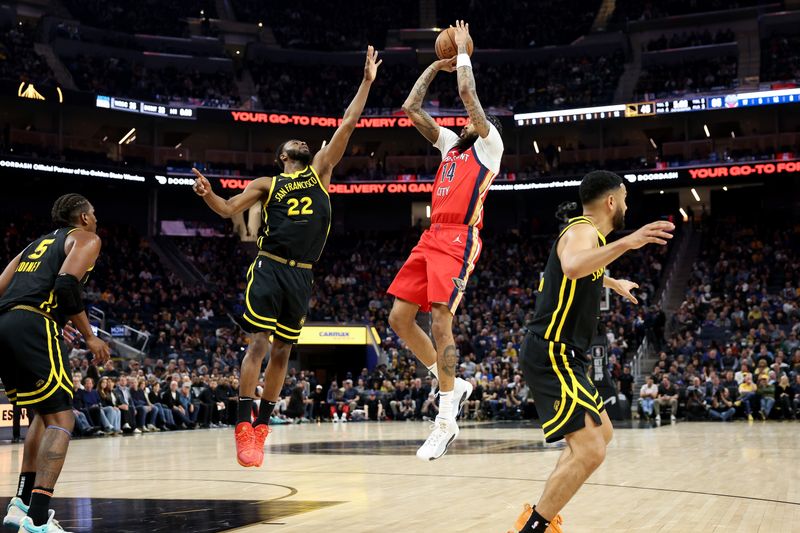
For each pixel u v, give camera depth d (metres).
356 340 28.38
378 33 39.03
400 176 33.59
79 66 32.94
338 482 8.09
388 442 14.44
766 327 24.73
